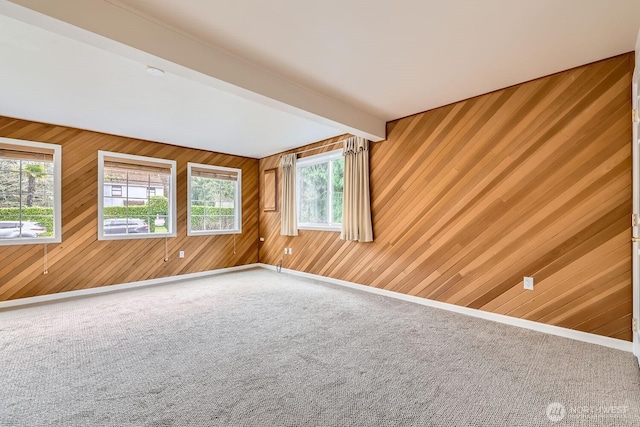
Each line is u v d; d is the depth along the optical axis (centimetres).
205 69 223
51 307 350
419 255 357
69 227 400
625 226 231
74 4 167
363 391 182
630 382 189
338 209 469
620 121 233
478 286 309
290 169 527
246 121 383
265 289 431
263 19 196
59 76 262
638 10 183
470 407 167
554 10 185
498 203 294
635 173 211
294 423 155
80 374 201
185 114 357
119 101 317
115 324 294
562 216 259
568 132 255
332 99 320
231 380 194
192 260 518
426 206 350
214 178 552
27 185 376
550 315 266
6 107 333
